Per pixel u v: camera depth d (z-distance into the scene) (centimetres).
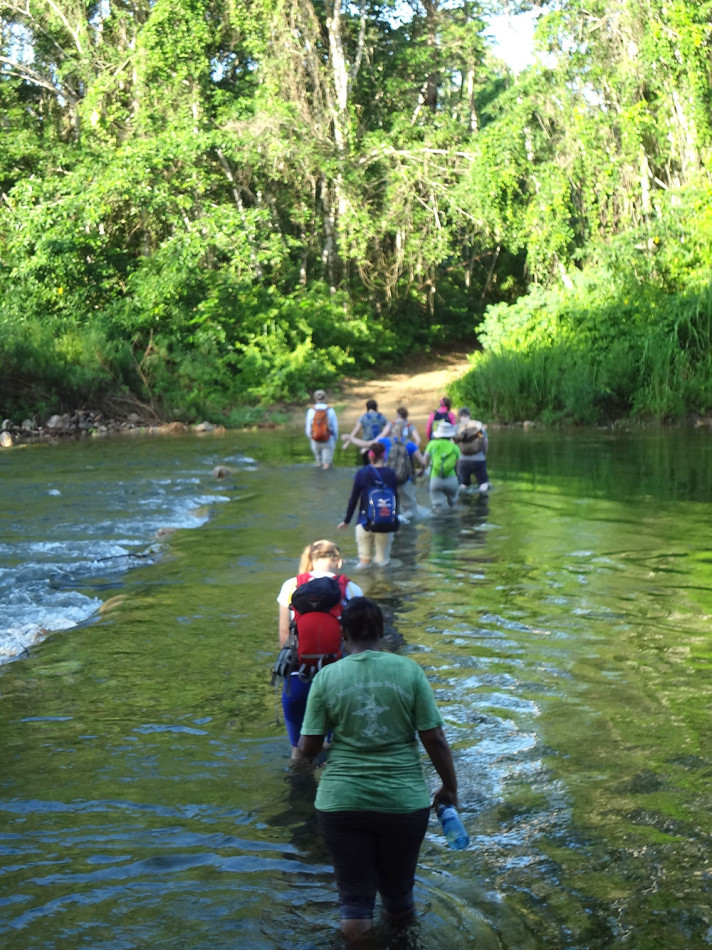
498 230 3697
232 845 473
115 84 4012
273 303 3672
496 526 1320
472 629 829
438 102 4900
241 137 3697
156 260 3522
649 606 899
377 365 4166
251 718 645
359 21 4366
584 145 3400
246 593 973
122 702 678
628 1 3297
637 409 2816
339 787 388
